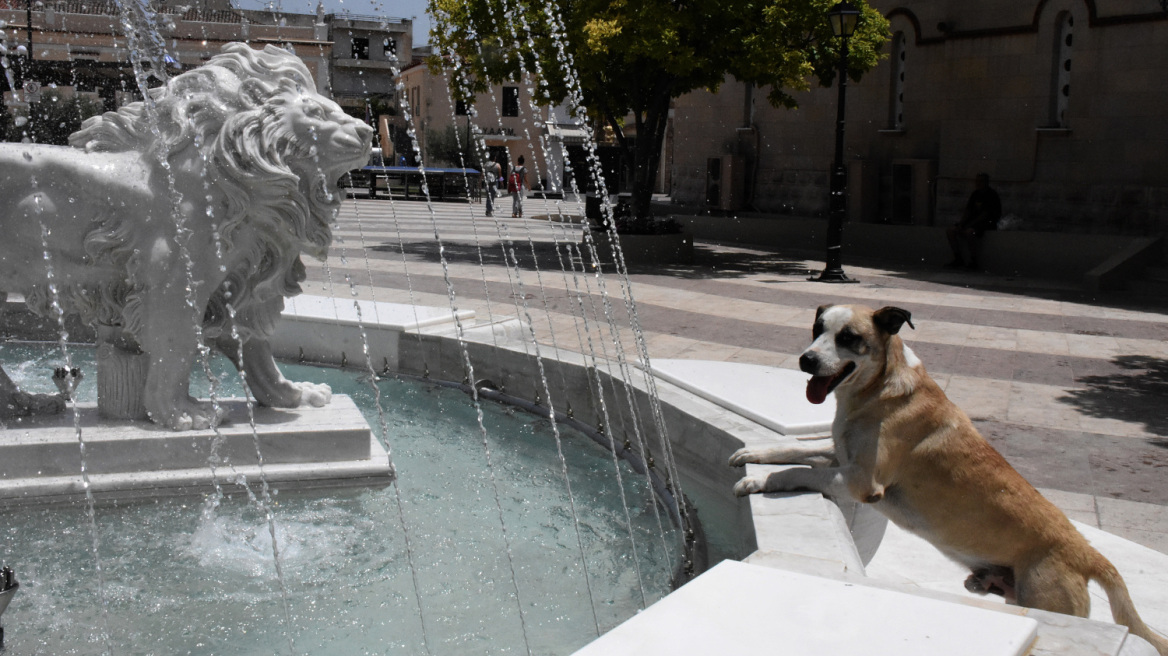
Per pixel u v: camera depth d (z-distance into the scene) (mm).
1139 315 11797
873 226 19453
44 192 4398
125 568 3709
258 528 4152
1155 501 5078
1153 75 16891
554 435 5875
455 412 6336
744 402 4961
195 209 4473
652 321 10297
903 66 21797
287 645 3145
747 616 2035
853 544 3092
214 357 7348
